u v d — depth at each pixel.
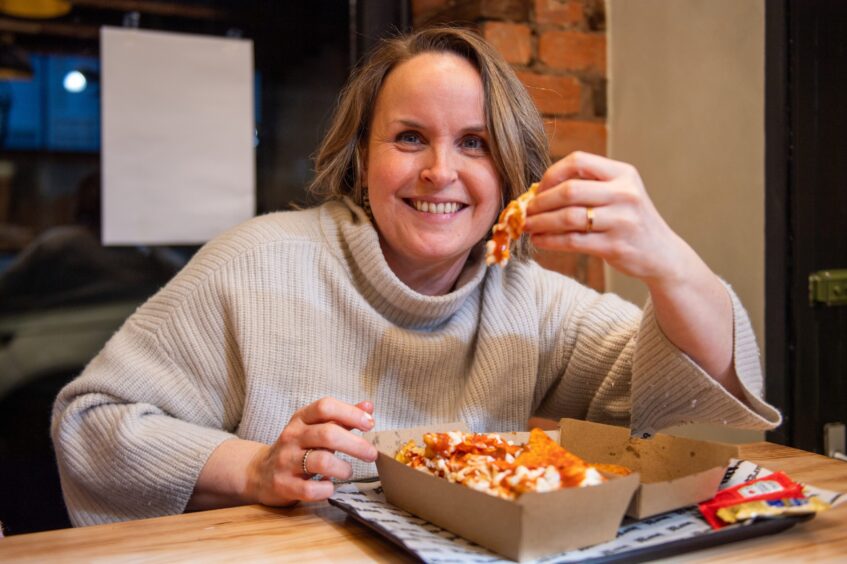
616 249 0.84
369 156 1.12
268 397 1.10
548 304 1.24
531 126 1.14
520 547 0.69
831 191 1.67
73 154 1.75
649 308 0.98
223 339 1.12
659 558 0.74
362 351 1.13
